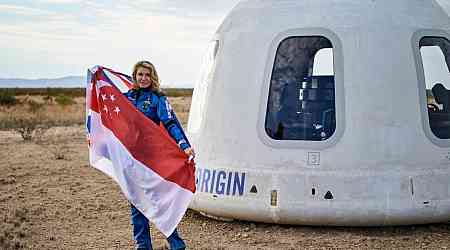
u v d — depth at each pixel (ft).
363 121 22.00
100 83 19.33
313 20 23.11
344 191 21.70
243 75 23.61
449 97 23.68
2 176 39.45
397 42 22.88
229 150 23.32
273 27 23.56
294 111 22.57
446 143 22.81
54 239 22.82
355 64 22.43
